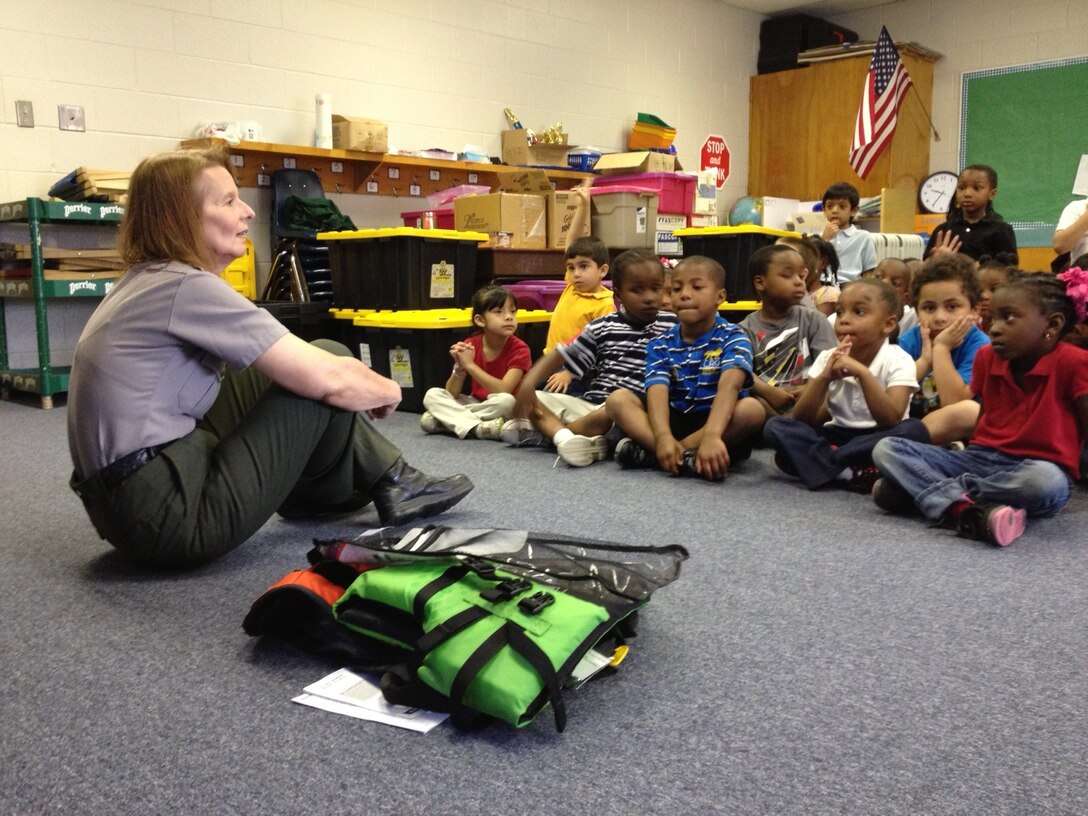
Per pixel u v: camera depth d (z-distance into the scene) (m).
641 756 0.97
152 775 0.94
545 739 1.01
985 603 1.41
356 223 4.83
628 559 1.34
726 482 2.29
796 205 6.52
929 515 1.86
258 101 4.46
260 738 1.02
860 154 5.98
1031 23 6.17
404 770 0.95
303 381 1.52
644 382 2.62
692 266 2.44
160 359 1.46
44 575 1.59
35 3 3.80
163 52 4.15
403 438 2.97
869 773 0.93
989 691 1.11
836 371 2.22
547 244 4.60
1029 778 0.93
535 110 5.63
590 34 5.88
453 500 1.85
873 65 5.87
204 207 1.50
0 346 3.99
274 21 4.47
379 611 1.17
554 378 2.95
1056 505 1.82
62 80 3.91
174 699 1.11
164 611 1.40
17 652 1.26
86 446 1.48
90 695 1.12
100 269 3.78
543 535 1.42
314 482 1.77
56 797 0.91
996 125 6.38
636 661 1.20
